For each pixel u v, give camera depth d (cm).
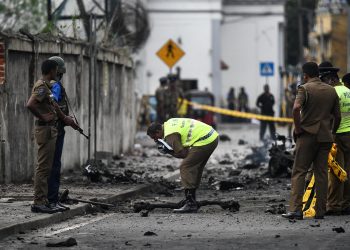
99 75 4491
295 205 2648
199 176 2830
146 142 6259
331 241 2202
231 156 5328
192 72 11694
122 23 5172
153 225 2512
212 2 11612
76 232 2381
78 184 3456
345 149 2792
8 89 3316
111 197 3052
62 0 4519
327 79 2820
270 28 12625
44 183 2609
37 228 2461
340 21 16988
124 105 5166
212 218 2662
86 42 4178
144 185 3481
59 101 2659
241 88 11538
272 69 8375
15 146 3400
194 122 2817
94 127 4044
